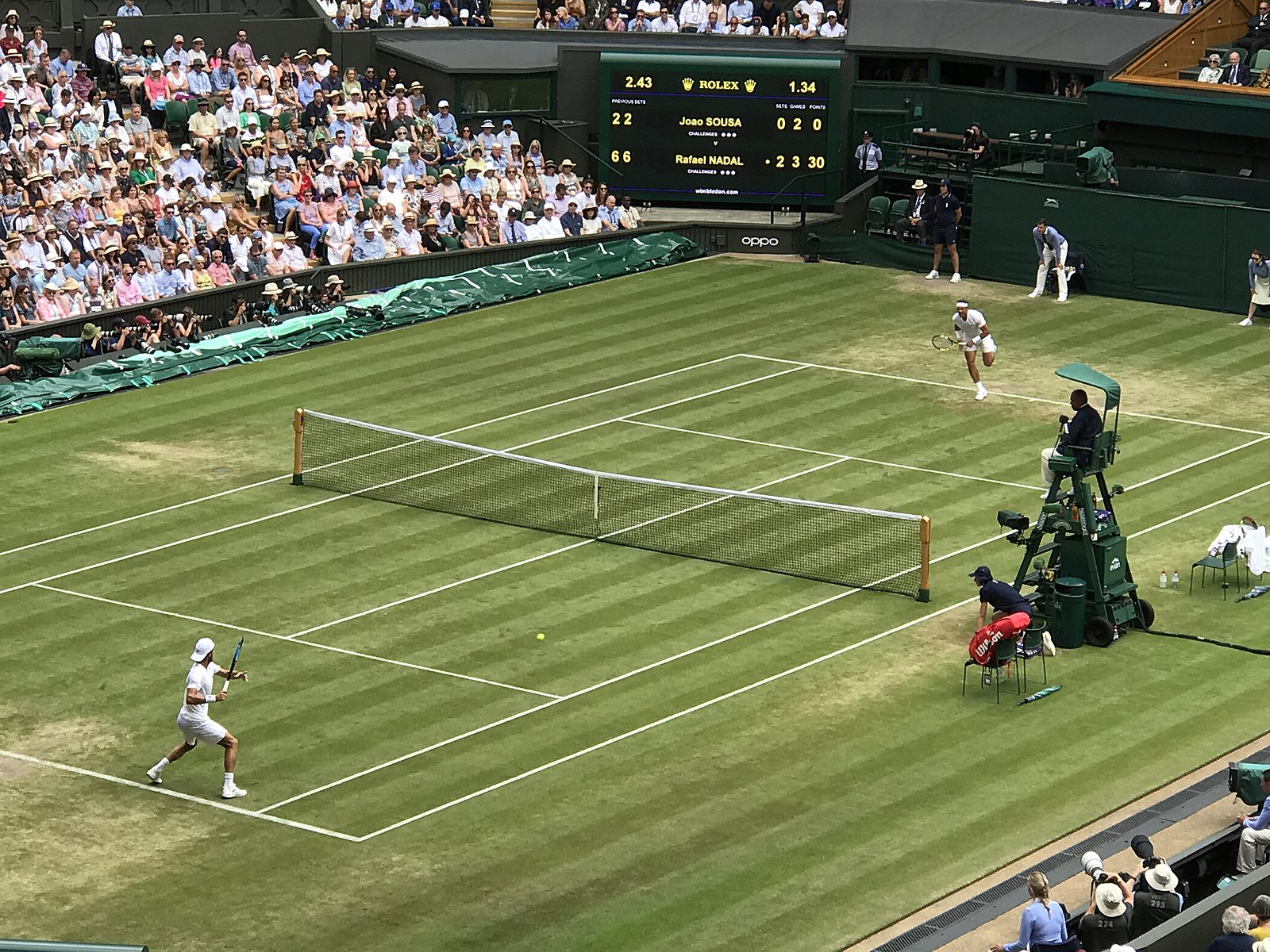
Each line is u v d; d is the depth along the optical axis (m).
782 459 47.94
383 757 33.94
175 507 44.94
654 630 38.88
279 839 31.27
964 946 28.11
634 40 70.44
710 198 69.56
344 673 36.97
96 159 59.66
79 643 38.16
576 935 28.69
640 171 69.44
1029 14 69.31
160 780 33.06
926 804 32.44
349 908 29.31
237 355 55.12
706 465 47.50
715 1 72.38
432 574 41.44
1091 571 38.38
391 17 71.19
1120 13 68.38
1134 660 37.91
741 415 50.97
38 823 31.70
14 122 59.84
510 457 44.66
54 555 42.28
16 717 35.22
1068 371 39.06
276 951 28.19
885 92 69.12
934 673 37.16
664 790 32.88
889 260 64.62
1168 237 60.09
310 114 64.94
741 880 30.16
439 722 35.12
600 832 31.55
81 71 63.22
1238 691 36.53
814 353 55.94
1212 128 63.25
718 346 56.59
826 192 69.06
